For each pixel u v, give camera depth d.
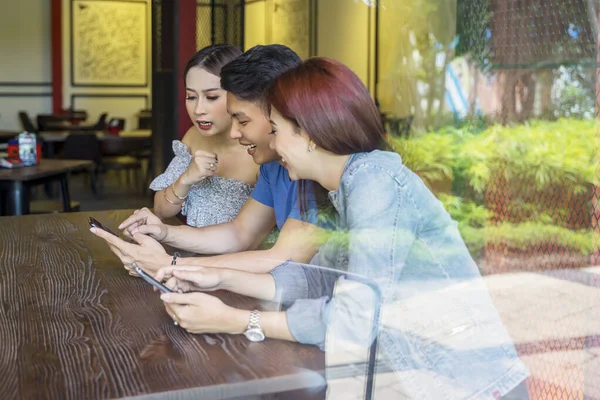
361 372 1.29
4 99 11.14
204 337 1.38
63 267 1.95
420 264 1.41
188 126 4.46
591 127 1.87
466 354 1.39
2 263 2.00
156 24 4.47
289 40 2.49
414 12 2.08
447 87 2.03
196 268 1.50
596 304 1.73
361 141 1.43
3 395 1.12
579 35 1.91
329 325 1.33
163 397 1.15
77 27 11.23
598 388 1.65
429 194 1.45
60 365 1.24
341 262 1.43
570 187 1.86
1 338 1.38
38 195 8.05
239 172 2.39
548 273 1.76
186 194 2.39
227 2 3.55
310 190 1.53
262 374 1.22
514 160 1.90
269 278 1.46
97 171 7.96
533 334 1.66
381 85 1.99
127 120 11.62
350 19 2.13
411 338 1.36
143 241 1.87
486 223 1.82
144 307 1.58
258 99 1.71
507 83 2.03
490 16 2.08
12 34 11.06
